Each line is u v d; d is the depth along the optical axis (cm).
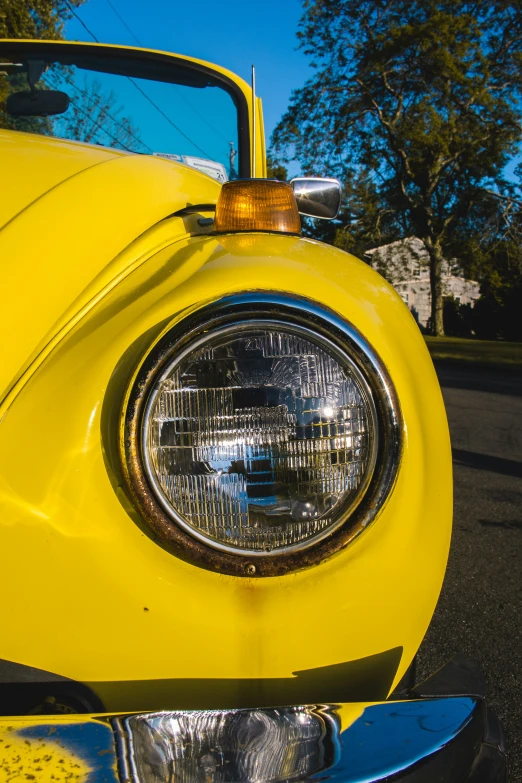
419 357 79
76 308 81
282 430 72
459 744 67
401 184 2105
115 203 92
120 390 72
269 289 73
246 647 72
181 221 94
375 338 75
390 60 1891
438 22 1802
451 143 1978
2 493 72
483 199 2070
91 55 165
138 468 70
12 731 63
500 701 136
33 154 100
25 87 173
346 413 72
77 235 86
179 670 72
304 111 2042
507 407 548
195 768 63
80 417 72
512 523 246
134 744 63
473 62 1911
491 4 1866
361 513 72
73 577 71
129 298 79
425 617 76
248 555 71
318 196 136
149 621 71
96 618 71
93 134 177
